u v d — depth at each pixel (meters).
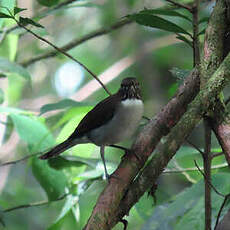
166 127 7.51
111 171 10.12
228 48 7.84
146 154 7.36
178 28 7.90
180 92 7.68
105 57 20.72
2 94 11.61
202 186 8.67
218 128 7.09
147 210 10.21
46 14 11.17
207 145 7.72
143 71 19.05
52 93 19.83
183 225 8.20
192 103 7.16
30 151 10.23
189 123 7.04
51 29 19.11
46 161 10.26
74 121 10.80
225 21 7.81
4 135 12.95
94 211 6.79
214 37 7.73
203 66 7.57
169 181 15.22
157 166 7.02
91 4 11.61
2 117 13.14
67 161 10.15
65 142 10.12
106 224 6.75
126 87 9.88
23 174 18.03
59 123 10.54
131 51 20.31
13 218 15.20
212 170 10.23
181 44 19.72
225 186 8.58
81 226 11.07
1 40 11.91
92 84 17.97
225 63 7.13
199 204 8.38
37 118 11.03
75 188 10.20
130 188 7.04
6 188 16.03
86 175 10.05
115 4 19.31
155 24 7.91
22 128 10.09
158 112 7.68
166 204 9.34
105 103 9.99
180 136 7.04
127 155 7.36
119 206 7.02
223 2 7.91
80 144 11.00
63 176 10.23
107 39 20.84
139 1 18.66
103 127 9.98
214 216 8.32
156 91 18.72
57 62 20.00
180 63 19.44
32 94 19.47
